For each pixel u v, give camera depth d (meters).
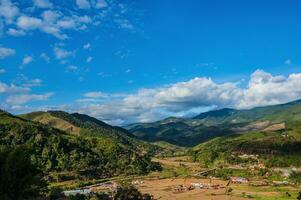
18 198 99.44
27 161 103.88
